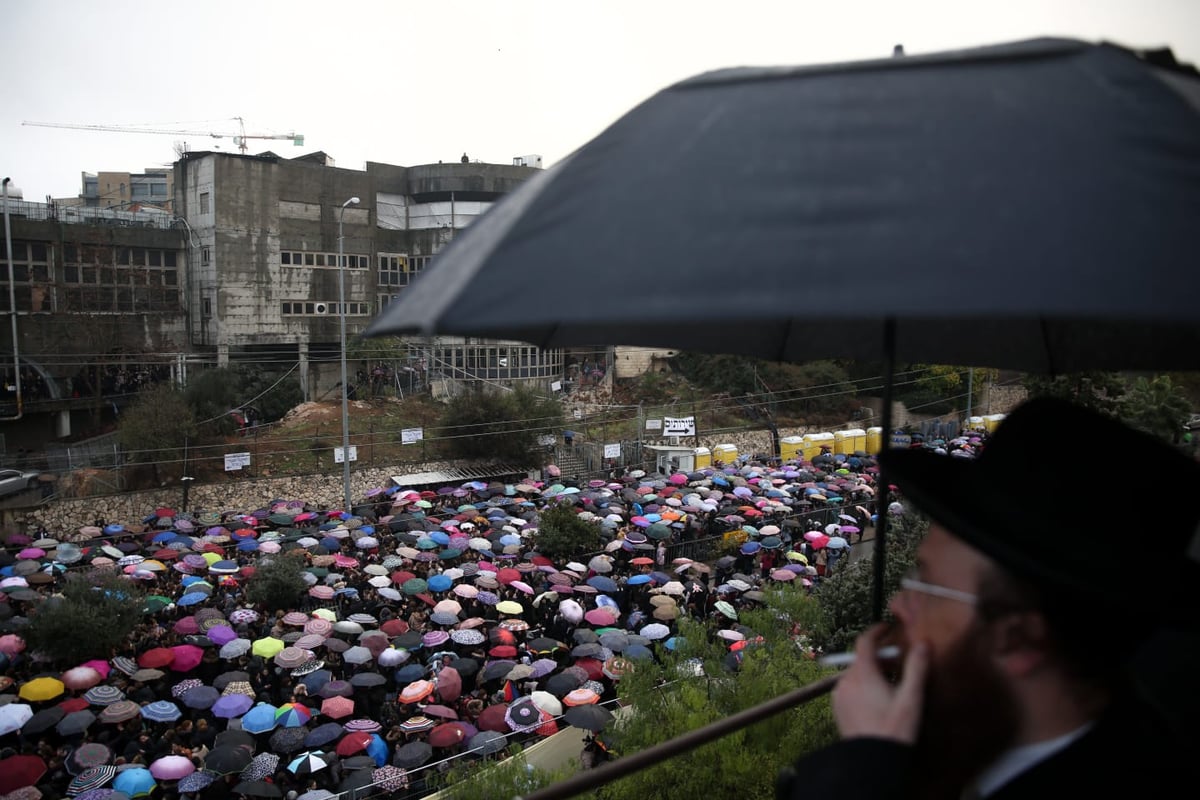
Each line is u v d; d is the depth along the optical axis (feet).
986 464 3.39
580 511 91.25
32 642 53.01
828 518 97.40
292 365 157.69
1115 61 3.18
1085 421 3.21
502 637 57.93
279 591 63.72
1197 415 61.46
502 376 164.45
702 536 91.66
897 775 3.09
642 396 170.60
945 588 3.42
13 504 94.27
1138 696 3.75
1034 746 3.30
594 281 2.80
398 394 154.92
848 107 3.26
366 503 102.94
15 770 38.29
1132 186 2.59
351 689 49.73
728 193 2.99
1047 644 3.14
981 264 2.38
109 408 137.59
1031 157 2.76
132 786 37.93
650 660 34.99
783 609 40.57
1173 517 3.02
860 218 2.68
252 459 116.26
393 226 178.81
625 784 26.50
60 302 132.87
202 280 150.82
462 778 32.14
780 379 161.68
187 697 47.39
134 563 73.15
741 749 26.55
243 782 39.06
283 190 155.74
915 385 160.04
